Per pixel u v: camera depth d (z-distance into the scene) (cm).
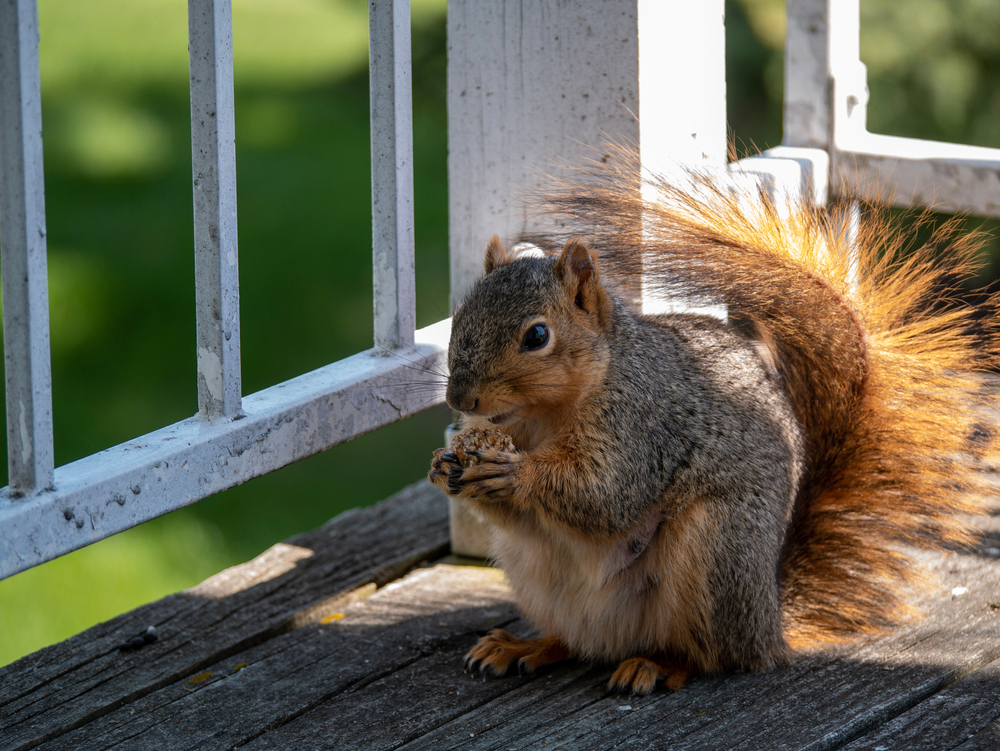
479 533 520
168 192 1602
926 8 965
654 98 461
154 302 1297
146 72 2134
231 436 378
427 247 1437
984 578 464
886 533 453
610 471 409
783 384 466
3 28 300
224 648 440
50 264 1366
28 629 755
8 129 305
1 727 387
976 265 523
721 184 505
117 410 1089
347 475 1053
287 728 383
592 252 425
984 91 993
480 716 388
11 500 324
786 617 435
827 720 369
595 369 414
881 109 977
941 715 371
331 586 495
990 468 456
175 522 930
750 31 1086
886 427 461
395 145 421
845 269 459
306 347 1205
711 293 445
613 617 424
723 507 411
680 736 366
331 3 2711
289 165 1689
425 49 1686
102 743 376
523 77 473
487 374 408
